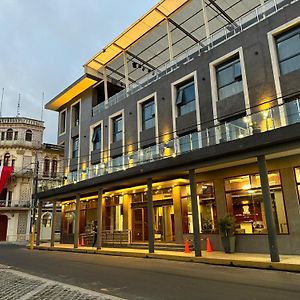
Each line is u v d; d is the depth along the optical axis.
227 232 14.76
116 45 26.48
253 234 14.65
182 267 11.80
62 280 9.61
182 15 23.28
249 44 16.75
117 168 21.11
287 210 13.66
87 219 26.48
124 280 9.24
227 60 18.12
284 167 14.07
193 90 20.03
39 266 13.30
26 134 45.03
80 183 22.75
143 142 22.81
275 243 11.32
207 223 16.89
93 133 29.12
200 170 16.84
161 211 20.27
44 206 43.72
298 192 13.52
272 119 12.80
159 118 21.77
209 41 19.58
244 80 16.55
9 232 41.12
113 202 24.03
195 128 19.00
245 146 12.84
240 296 6.89
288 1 15.88
